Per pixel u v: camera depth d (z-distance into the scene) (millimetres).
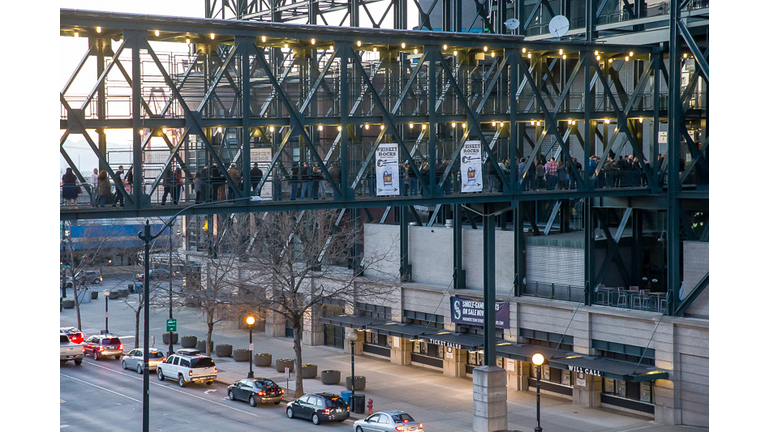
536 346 53094
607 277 53125
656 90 50531
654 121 50375
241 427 46281
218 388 57312
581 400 51062
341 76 41250
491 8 65000
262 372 61656
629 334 48094
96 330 80562
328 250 63406
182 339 71188
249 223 70938
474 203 45531
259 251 60969
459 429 45594
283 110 60594
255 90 64188
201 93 62031
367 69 58188
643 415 48469
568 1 57062
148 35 37750
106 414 49375
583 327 50250
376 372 60938
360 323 63188
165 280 73750
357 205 41750
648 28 55125
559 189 47844
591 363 48312
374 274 65500
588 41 49906
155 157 81125
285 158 68812
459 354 59219
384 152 42406
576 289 52250
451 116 44594
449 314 58719
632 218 53969
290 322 73000
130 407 51188
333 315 69938
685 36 47688
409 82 43188
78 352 65375
